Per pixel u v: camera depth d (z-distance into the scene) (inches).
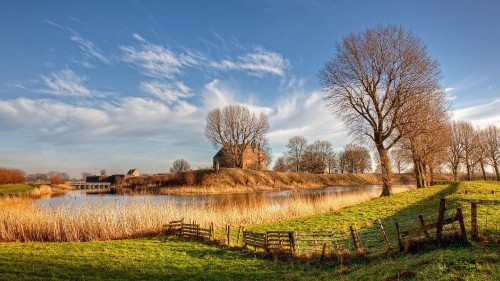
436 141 2006.6
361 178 4741.6
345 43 1702.8
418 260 450.6
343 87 1728.6
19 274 575.5
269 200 2080.5
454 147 3095.5
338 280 474.3
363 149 5334.6
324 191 2962.6
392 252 543.8
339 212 1181.7
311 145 5541.3
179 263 647.1
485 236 493.0
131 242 838.5
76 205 1155.9
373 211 1140.5
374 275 446.3
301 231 888.3
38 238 925.2
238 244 792.3
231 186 3260.3
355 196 1643.7
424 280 374.9
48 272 587.8
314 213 1259.8
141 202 1213.1
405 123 1576.0
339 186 3954.2
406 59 1581.0
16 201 1464.1
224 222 1079.6
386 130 1743.4
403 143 2137.1
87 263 644.7
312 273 550.9
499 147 3233.3
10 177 3474.4
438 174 3641.7
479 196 1067.3
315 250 666.2
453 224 575.2
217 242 810.8
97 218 989.8
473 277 354.3
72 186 3821.4
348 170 5590.6
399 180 4173.2
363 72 1665.8
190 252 731.4
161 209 1084.5
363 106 1716.3
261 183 3491.6
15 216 1004.6
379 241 674.8
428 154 2105.1
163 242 834.8
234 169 3624.5
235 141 3900.1
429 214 838.5
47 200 2049.7
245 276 565.9
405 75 1589.6
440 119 1694.1
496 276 348.5
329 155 5551.2
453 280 358.9
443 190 1611.7
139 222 989.2
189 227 896.3
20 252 729.0
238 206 1649.9
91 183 3956.7
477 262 392.5
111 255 707.4
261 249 726.5
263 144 4259.4
